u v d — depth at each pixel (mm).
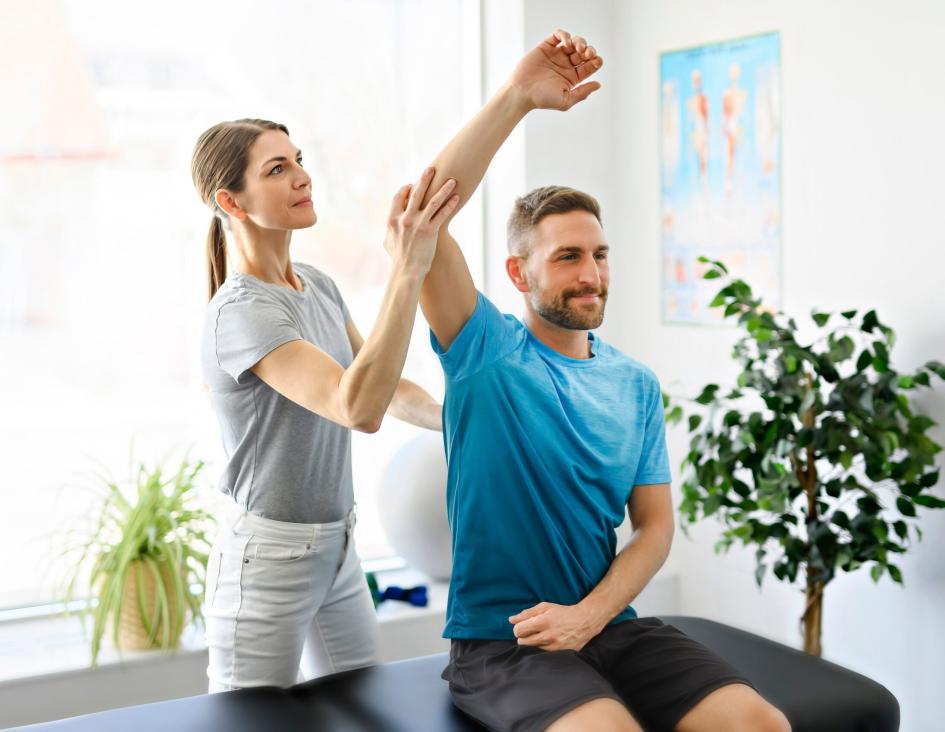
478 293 1897
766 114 3139
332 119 3645
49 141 3309
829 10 2939
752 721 1729
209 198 2191
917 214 2754
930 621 2801
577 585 1923
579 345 2006
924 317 2752
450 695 2004
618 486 1963
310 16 3582
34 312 3322
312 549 2170
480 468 1864
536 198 1982
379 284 3766
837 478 2727
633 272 3668
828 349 2902
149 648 2922
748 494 2807
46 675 2766
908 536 2816
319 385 1929
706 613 3500
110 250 3393
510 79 1787
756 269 3209
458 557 1915
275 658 2166
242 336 2033
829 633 3094
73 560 3314
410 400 2422
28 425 3324
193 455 3486
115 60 3359
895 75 2783
